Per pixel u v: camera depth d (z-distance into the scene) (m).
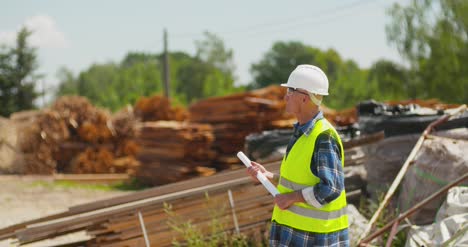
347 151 6.14
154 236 5.54
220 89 59.94
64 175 17.05
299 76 3.21
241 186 5.73
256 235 5.72
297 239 3.22
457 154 5.07
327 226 3.19
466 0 25.12
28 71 51.03
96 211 5.97
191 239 5.43
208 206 5.68
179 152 13.55
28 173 17.42
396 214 5.42
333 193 3.05
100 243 5.55
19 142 17.69
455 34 25.36
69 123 17.83
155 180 15.00
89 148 17.64
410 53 26.28
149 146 15.55
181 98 61.53
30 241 5.56
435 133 5.78
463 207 4.41
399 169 6.08
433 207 5.10
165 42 30.23
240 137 13.44
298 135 3.28
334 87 51.78
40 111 19.55
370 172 6.28
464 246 3.94
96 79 70.56
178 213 5.62
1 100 49.78
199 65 71.06
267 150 7.46
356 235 5.06
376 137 6.07
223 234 5.59
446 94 25.64
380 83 27.83
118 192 14.11
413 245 4.45
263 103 13.24
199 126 13.71
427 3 25.78
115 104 58.84
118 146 18.08
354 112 14.19
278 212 3.37
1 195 13.16
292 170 3.24
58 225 5.53
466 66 25.31
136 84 60.88
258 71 76.38
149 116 18.22
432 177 5.17
